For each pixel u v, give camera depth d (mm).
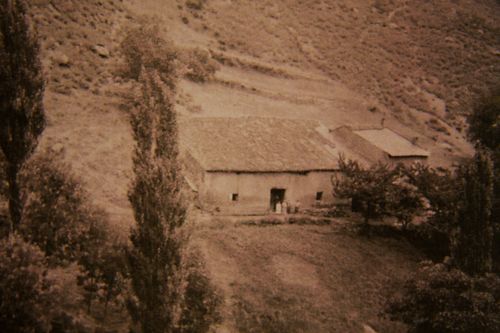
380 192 41875
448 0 116688
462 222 29844
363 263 38344
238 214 41656
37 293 18047
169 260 21516
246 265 35031
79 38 62969
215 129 46031
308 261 37188
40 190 23234
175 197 22016
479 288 27516
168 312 21219
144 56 53438
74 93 54125
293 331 28625
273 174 42594
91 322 24172
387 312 29297
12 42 22266
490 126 62500
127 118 52438
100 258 23391
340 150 49156
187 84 65938
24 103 22469
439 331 27656
